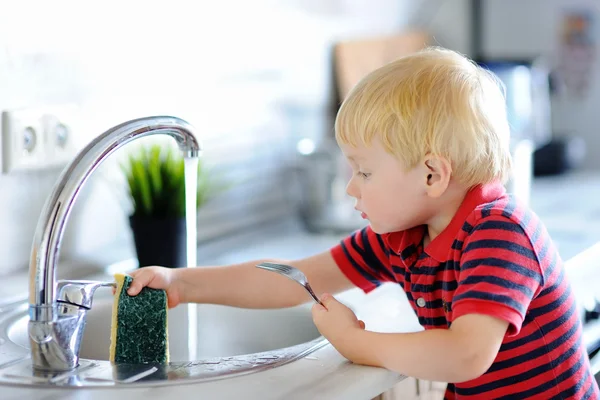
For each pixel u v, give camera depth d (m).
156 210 1.85
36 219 1.84
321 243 2.24
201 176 2.00
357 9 2.79
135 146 2.00
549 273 1.32
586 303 1.88
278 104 2.49
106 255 1.97
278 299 1.57
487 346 1.19
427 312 1.41
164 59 2.09
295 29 2.53
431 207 1.38
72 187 1.24
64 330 1.26
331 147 2.46
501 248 1.26
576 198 2.62
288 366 1.29
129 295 1.38
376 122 1.32
